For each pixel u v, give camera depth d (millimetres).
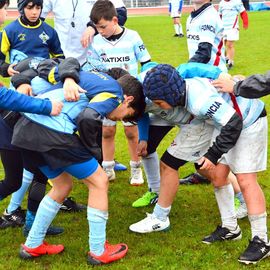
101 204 3779
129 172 5973
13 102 3428
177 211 4824
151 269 3812
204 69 3992
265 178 5543
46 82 3857
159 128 4719
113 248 3979
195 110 3754
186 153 4148
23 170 4285
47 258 4008
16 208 4578
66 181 3883
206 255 3971
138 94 3855
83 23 6191
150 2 40750
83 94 3697
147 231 4371
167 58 13672
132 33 5480
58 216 4773
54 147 3582
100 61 5543
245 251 3871
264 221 3879
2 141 4012
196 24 5594
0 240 4309
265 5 34344
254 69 11844
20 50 5164
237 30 12000
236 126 3633
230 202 4156
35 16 5094
